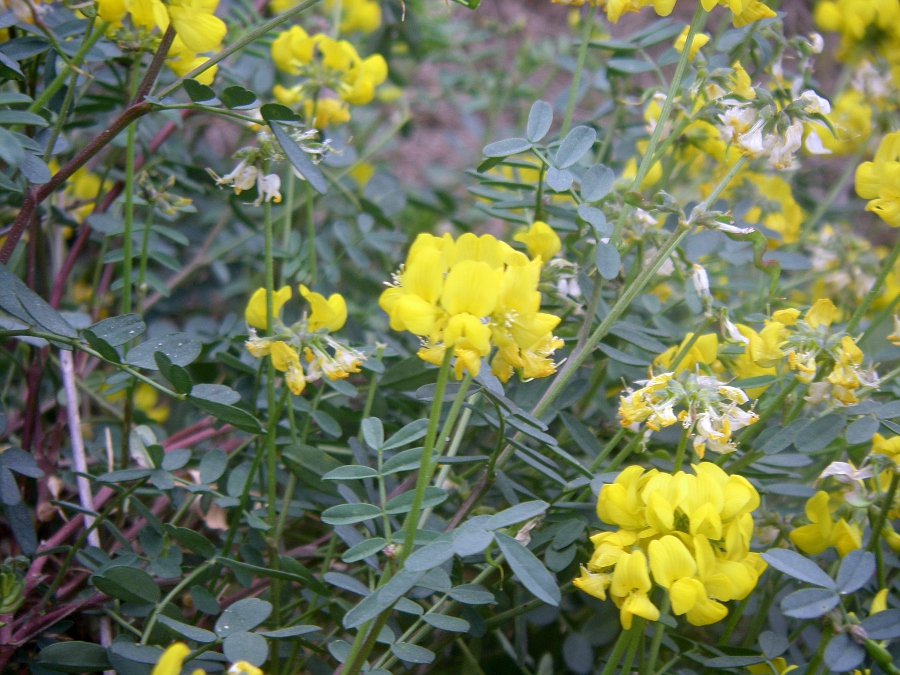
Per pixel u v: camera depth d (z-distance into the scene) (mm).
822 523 204
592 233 245
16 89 258
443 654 250
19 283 183
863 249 307
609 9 229
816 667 192
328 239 340
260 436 228
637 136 327
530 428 191
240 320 288
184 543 212
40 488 251
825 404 231
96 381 305
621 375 270
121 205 303
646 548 177
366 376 276
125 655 183
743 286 296
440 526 223
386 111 463
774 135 206
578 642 241
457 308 161
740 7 207
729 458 219
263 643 173
